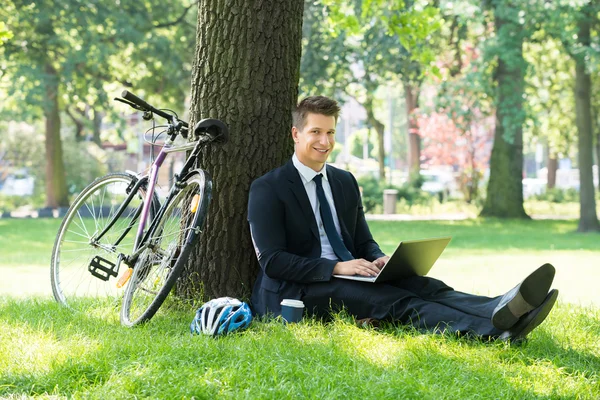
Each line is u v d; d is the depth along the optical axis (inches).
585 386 140.2
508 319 166.1
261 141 225.1
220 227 222.7
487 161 1582.2
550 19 858.8
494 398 132.3
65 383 134.3
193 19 1146.0
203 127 208.2
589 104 834.2
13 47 1015.6
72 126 1600.6
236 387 133.0
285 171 208.2
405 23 375.9
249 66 224.1
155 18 1086.4
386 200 1194.6
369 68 1047.6
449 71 1111.0
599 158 1352.1
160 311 213.6
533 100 1188.5
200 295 221.6
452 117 982.4
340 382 134.9
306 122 205.2
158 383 131.6
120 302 223.9
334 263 195.3
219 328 178.1
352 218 215.2
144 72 1129.4
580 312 224.5
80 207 238.8
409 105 1541.6
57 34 1011.3
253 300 209.3
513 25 901.8
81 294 251.1
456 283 378.3
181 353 150.3
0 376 137.9
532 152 2701.8
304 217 204.8
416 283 192.1
